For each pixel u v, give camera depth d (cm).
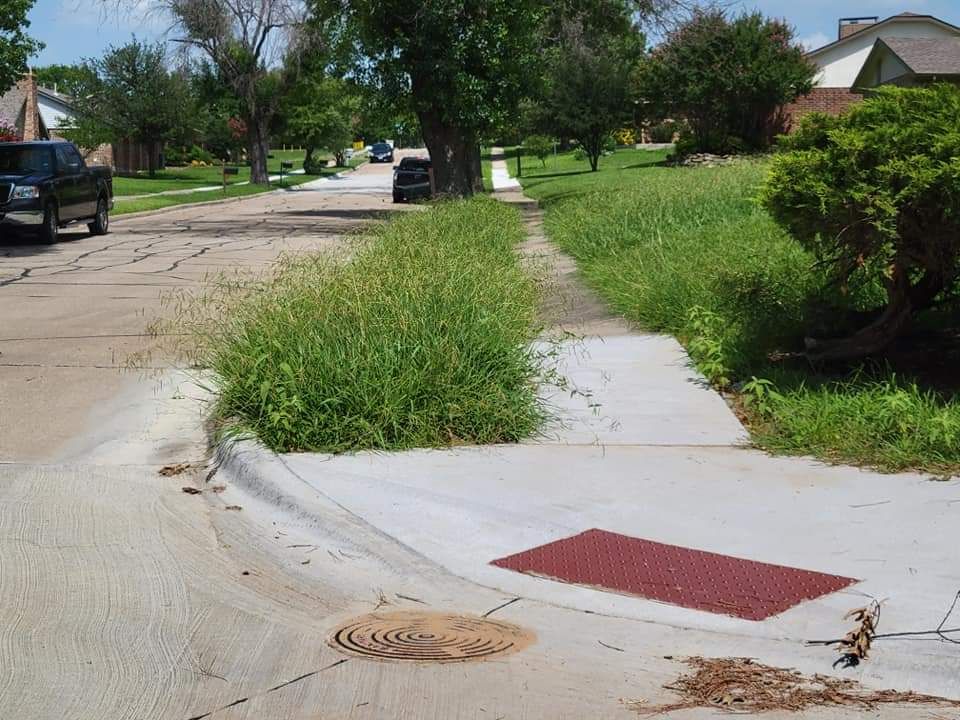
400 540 600
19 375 1009
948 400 784
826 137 830
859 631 462
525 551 586
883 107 827
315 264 1245
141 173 7525
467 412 778
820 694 438
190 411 889
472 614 519
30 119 5812
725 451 748
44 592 533
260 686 440
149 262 1992
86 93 6962
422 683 444
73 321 1299
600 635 495
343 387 773
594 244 1680
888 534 592
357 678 448
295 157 11825
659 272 1270
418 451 751
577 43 3531
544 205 3294
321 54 4647
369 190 6078
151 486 707
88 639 482
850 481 679
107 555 585
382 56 3234
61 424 848
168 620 504
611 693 438
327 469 702
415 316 884
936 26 5641
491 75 3253
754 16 4841
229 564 577
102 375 1012
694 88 4856
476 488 671
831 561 559
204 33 4925
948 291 915
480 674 453
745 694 437
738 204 1770
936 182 735
